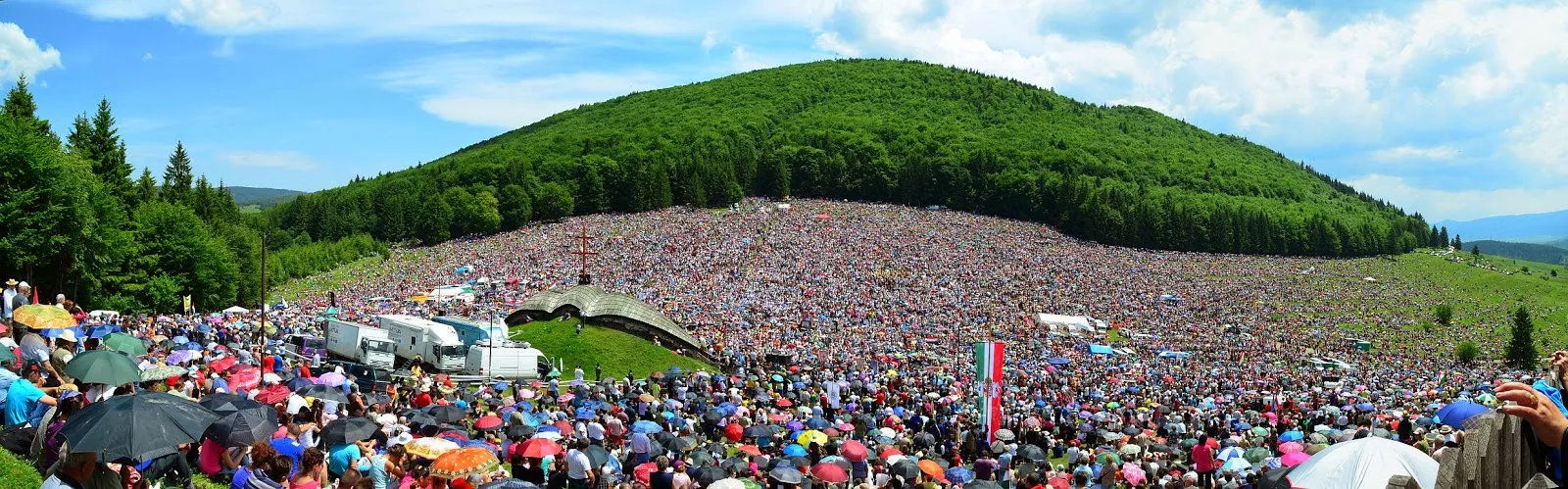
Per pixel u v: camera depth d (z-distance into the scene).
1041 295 150.12
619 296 80.50
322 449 25.12
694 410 48.59
